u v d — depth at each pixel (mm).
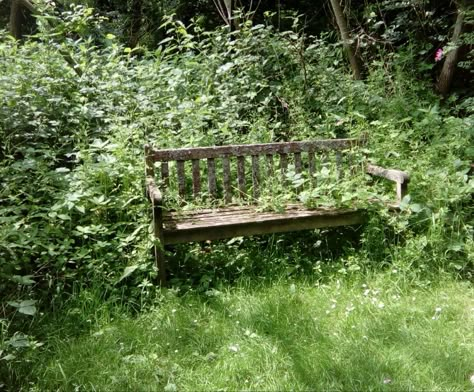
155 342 2689
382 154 4484
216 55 5535
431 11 6801
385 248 3559
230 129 4828
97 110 4652
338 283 3283
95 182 3674
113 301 3020
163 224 3410
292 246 3771
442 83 6371
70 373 2424
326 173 3842
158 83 5266
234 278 3438
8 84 4449
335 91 5562
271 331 2748
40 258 3215
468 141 4762
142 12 8375
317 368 2398
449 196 3818
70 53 5184
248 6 8250
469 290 3203
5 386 2344
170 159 3830
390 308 2957
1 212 3203
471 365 2436
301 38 5719
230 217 3588
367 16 6660
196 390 2309
